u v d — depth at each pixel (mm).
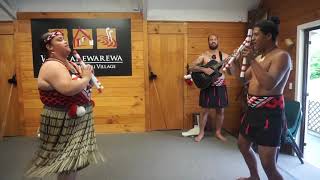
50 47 1717
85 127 1769
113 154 3252
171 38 4270
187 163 2949
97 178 2562
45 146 1718
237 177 2578
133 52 4215
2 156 3225
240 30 4379
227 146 3533
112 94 4254
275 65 1794
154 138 3943
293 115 3045
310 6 3031
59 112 1679
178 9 4211
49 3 4043
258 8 4164
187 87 4367
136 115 4328
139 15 4164
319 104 4242
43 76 1646
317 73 4039
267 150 1910
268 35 1854
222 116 3826
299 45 3219
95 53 4141
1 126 4086
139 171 2736
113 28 4137
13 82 4062
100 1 4141
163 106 4371
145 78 4262
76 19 4066
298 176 2668
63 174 1725
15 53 4020
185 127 4426
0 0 3395
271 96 1895
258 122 1937
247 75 2119
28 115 4152
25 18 3990
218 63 3562
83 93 1745
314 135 4328
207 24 4305
